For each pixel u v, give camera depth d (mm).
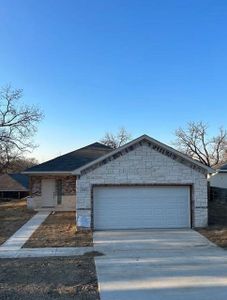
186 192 22172
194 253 15516
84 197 21531
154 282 11336
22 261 14430
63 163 31719
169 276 11977
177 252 15742
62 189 31719
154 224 21953
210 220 24281
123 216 21859
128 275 12156
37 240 18484
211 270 12672
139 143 21938
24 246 17234
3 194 57406
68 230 21203
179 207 22094
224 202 36969
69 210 30797
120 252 15875
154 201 22062
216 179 44406
